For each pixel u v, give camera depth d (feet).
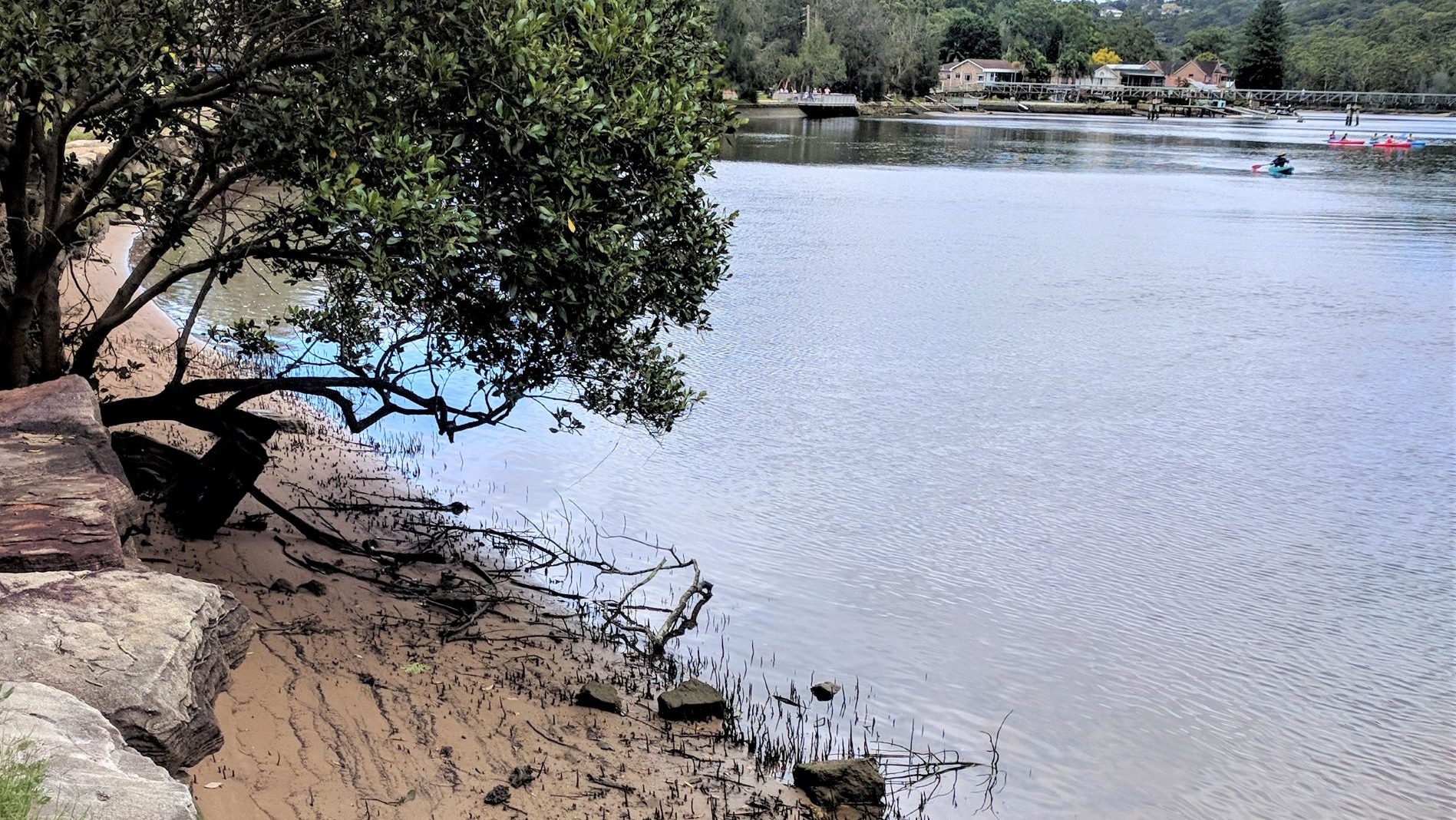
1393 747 33.88
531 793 26.73
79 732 17.58
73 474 26.37
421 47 30.48
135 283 35.99
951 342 89.10
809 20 552.82
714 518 49.80
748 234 147.54
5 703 17.78
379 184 30.50
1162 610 42.88
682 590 42.04
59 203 37.99
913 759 31.45
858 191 205.67
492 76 30.32
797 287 110.63
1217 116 630.33
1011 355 85.35
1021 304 106.22
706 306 99.55
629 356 38.58
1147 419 69.77
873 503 53.01
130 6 29.89
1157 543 49.83
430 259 29.71
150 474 38.60
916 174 246.47
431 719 29.17
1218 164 294.87
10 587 21.76
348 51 30.86
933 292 110.93
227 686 23.95
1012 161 290.15
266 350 49.39
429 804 25.44
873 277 118.01
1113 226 165.58
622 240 32.94
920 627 40.27
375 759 26.76
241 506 42.68
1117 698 36.01
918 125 467.11
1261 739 34.14
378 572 38.70
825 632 39.27
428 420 60.80
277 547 38.83
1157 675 37.70
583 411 64.54
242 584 34.99
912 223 163.63
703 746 30.60
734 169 244.01
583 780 27.71
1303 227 168.86
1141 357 86.48
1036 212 181.16
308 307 86.74
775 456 59.16
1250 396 75.97
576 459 56.34
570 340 34.47
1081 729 33.99
